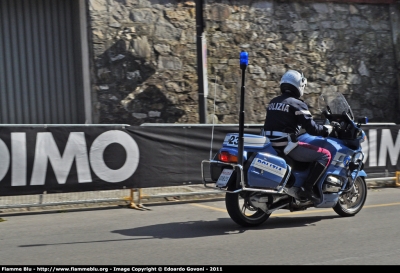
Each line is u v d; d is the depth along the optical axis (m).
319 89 13.02
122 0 10.97
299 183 6.85
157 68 11.27
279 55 12.60
